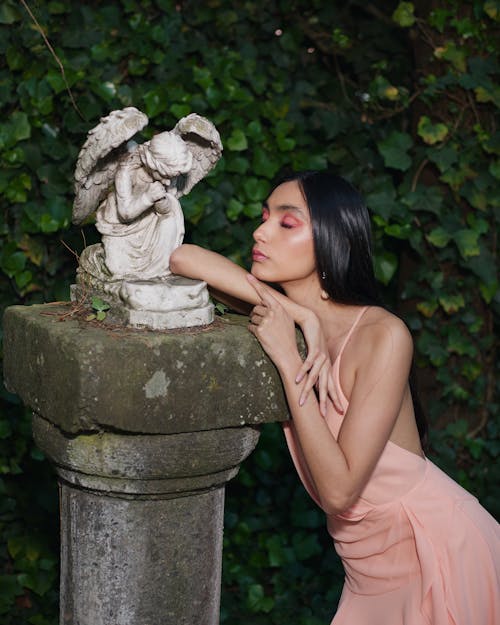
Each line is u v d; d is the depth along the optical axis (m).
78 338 1.82
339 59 3.60
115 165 2.01
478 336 3.48
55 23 3.15
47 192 3.12
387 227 3.31
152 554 1.99
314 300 2.14
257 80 3.36
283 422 2.16
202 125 2.05
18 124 3.05
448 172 3.32
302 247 2.04
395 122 3.52
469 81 3.28
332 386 2.01
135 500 1.96
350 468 1.91
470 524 2.02
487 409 3.54
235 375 1.93
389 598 2.04
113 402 1.82
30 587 3.22
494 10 3.28
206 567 2.07
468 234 3.32
